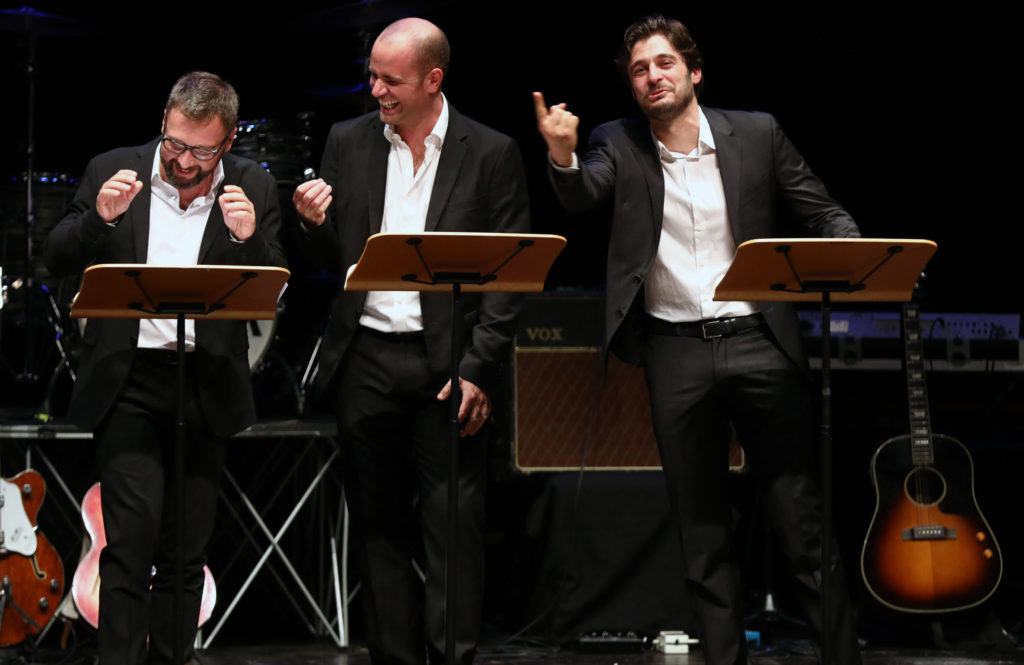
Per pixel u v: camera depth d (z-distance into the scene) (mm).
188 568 11328
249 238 10578
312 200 10570
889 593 14578
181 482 10016
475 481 11453
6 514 14227
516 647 15297
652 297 11531
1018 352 15984
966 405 17406
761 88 20312
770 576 16219
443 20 20547
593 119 20500
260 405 17844
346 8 18906
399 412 11375
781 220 18266
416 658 11609
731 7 20266
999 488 16406
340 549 16953
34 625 14297
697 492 11398
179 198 11102
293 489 18641
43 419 15562
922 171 20172
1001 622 16141
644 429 15703
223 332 11125
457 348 9758
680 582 15234
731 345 11305
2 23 18672
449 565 9883
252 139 17281
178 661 10016
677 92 11141
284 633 16984
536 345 15578
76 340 15938
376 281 9641
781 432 11320
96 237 10211
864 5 20062
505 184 11484
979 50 19906
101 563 10750
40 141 21172
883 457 14844
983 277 20141
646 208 11422
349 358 11430
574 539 15258
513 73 20562
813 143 20328
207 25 21375
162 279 9461
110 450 10820
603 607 15203
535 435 15523
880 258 9664
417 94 11016
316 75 21656
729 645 11273
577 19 20469
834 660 11141
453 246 9289
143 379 10859
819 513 11383
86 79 21188
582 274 20672
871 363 15719
